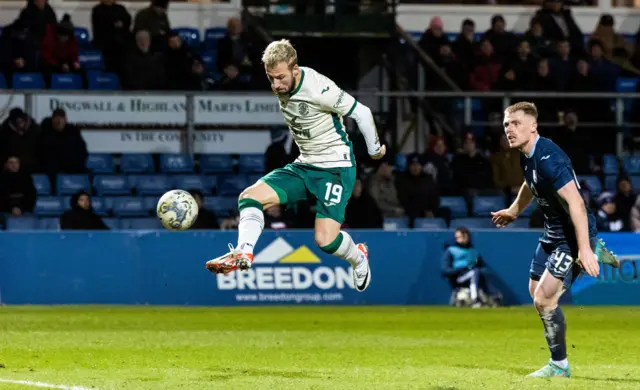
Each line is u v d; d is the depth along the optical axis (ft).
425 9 104.17
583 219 29.86
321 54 93.81
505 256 68.44
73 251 64.75
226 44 86.69
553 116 88.48
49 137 78.89
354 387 29.22
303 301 66.33
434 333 50.14
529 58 89.10
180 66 84.58
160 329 50.60
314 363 36.88
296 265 66.23
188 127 82.74
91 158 81.66
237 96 83.35
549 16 93.45
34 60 85.97
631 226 76.18
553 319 32.07
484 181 81.51
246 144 83.87
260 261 65.92
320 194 32.07
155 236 65.41
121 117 82.12
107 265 65.00
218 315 59.16
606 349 43.62
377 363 37.19
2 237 64.13
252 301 65.72
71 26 86.12
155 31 87.51
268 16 90.94
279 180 32.01
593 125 88.22
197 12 99.19
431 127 89.71
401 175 77.61
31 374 32.12
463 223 78.13
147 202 79.56
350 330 51.31
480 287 67.41
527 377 32.09
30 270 64.34
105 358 37.73
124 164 82.02
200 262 65.62
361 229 68.95
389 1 94.53
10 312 59.36
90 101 81.87
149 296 65.21
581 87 89.10
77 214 69.15
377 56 93.40
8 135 78.54
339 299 66.85
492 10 105.19
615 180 86.02
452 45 91.04
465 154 81.87
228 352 40.50
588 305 68.85
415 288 67.82
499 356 40.16
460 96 86.63
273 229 67.97
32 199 75.10
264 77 85.56
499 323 55.83
